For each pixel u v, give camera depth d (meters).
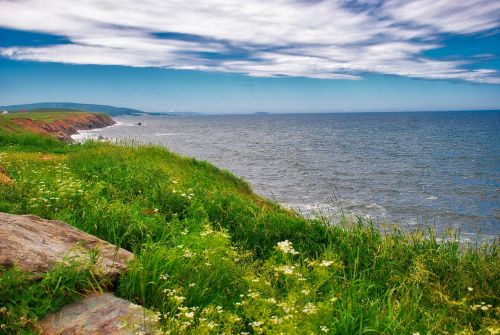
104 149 20.53
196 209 9.80
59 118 120.56
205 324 4.12
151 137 93.19
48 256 5.11
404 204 26.16
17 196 8.79
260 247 8.44
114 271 5.30
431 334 4.87
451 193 29.77
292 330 3.94
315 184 32.50
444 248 8.21
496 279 6.64
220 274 5.82
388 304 5.13
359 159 49.75
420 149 63.34
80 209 8.31
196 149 61.28
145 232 7.84
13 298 4.38
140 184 11.77
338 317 4.95
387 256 7.54
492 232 20.17
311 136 99.31
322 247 8.38
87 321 4.36
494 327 4.69
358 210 24.36
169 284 5.18
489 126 152.50
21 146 22.48
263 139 87.31
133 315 4.51
